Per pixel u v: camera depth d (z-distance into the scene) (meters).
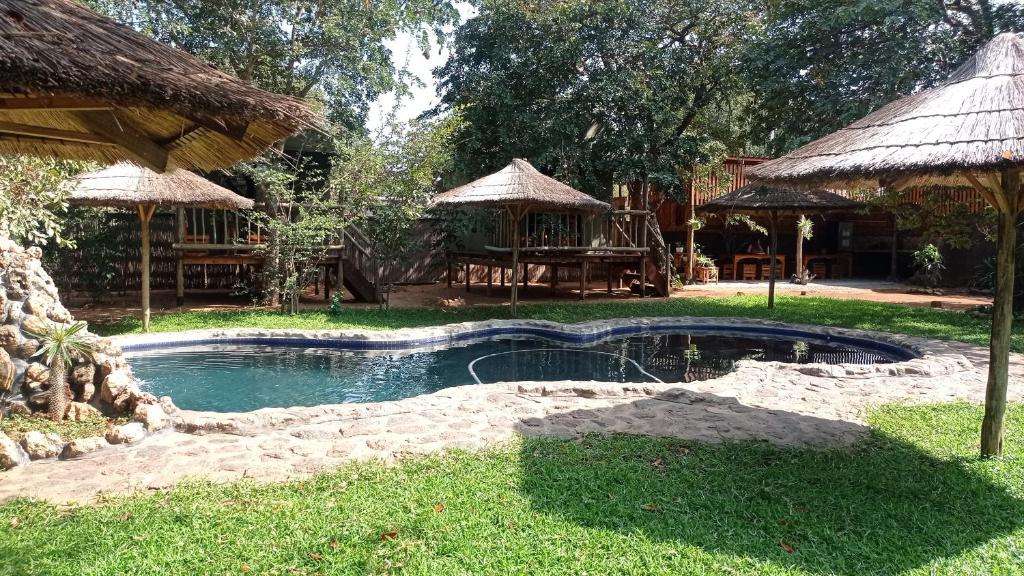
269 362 8.43
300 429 4.82
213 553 2.95
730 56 15.22
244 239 12.74
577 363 8.75
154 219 14.21
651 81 15.34
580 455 4.32
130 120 3.34
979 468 4.18
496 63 15.43
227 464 4.11
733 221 17.80
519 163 12.41
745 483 3.87
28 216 7.30
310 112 3.22
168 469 4.03
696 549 3.05
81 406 4.94
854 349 9.84
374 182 12.09
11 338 4.92
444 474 3.95
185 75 2.87
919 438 4.79
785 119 15.07
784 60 13.55
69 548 2.97
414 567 2.85
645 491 3.73
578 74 15.75
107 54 2.66
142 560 2.88
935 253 17.33
